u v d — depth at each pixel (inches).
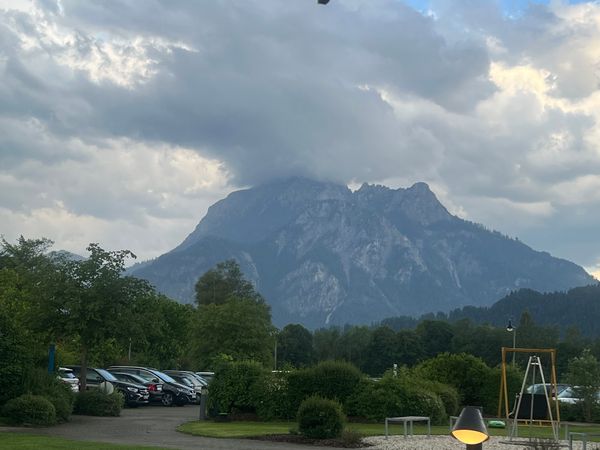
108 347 1883.6
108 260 1378.0
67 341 1600.6
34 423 1056.2
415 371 1505.9
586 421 1437.0
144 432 1012.5
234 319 2427.4
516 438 1014.4
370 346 5064.0
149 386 1681.8
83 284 1360.7
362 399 1208.2
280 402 1215.6
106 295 1349.7
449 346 4980.3
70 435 946.1
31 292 1397.6
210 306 2534.5
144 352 2748.5
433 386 1305.4
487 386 1502.2
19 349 1120.8
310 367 1275.8
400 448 852.6
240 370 1232.2
